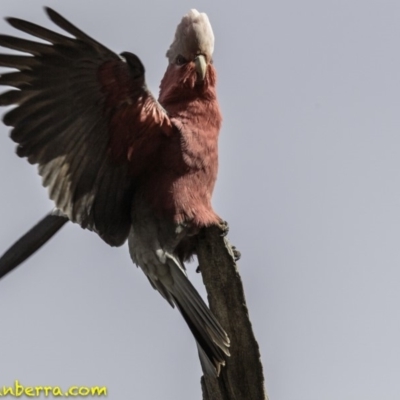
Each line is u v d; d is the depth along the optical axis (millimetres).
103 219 11344
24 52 10039
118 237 11555
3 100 10266
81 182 11016
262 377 10898
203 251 11320
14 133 10414
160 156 11352
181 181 11414
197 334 11078
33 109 10398
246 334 10883
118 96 10555
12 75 10180
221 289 11031
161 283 11469
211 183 11703
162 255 11359
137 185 11516
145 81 10461
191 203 11398
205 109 11766
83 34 9781
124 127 10891
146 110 10797
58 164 10750
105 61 10172
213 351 10820
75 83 10367
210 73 11891
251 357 10875
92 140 10859
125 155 11141
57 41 9914
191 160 11406
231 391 10914
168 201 11352
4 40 9914
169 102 11797
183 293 11273
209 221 11344
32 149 10547
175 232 11375
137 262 11562
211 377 10930
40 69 10188
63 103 10484
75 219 11062
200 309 11047
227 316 10938
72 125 10656
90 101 10570
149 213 11453
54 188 10781
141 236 11461
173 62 12062
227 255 11203
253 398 10898
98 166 11078
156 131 11133
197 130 11547
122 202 11477
